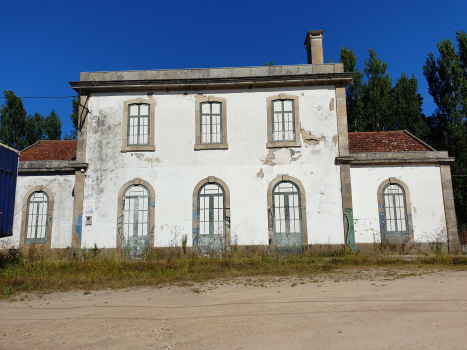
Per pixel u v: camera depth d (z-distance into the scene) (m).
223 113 15.98
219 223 15.25
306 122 15.80
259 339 5.29
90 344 5.31
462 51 29.89
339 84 15.98
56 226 15.97
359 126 31.02
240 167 15.57
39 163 16.47
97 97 16.23
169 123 15.98
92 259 13.88
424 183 15.96
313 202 15.23
